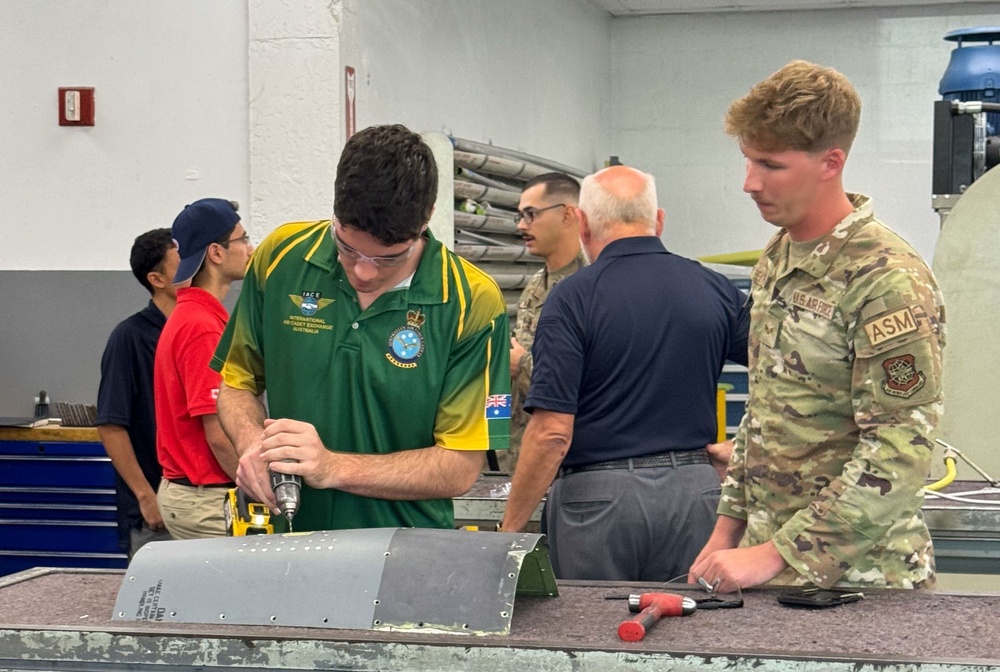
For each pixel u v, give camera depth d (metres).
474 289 1.97
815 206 1.82
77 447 4.32
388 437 1.99
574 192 3.81
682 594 1.81
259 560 1.71
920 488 1.76
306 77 4.38
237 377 2.09
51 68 4.59
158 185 4.55
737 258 6.45
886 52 7.86
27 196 4.65
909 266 1.76
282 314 2.00
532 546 1.67
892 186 7.90
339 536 1.74
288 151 4.41
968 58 4.43
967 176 3.81
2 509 4.38
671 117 8.27
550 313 2.65
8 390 4.70
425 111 5.26
